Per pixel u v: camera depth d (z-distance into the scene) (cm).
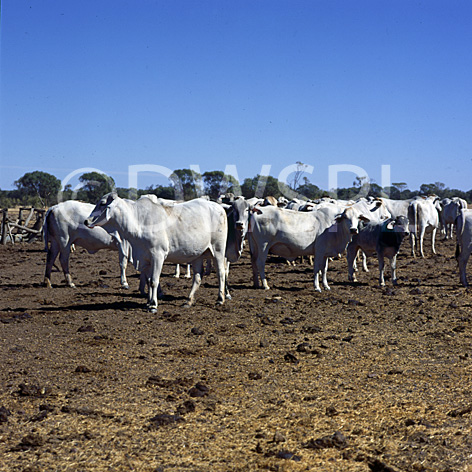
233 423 555
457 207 2902
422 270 1809
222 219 1195
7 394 636
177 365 752
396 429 539
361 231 1544
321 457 482
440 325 991
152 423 545
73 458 478
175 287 1466
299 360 773
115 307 1186
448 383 672
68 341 884
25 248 2745
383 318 1057
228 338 905
